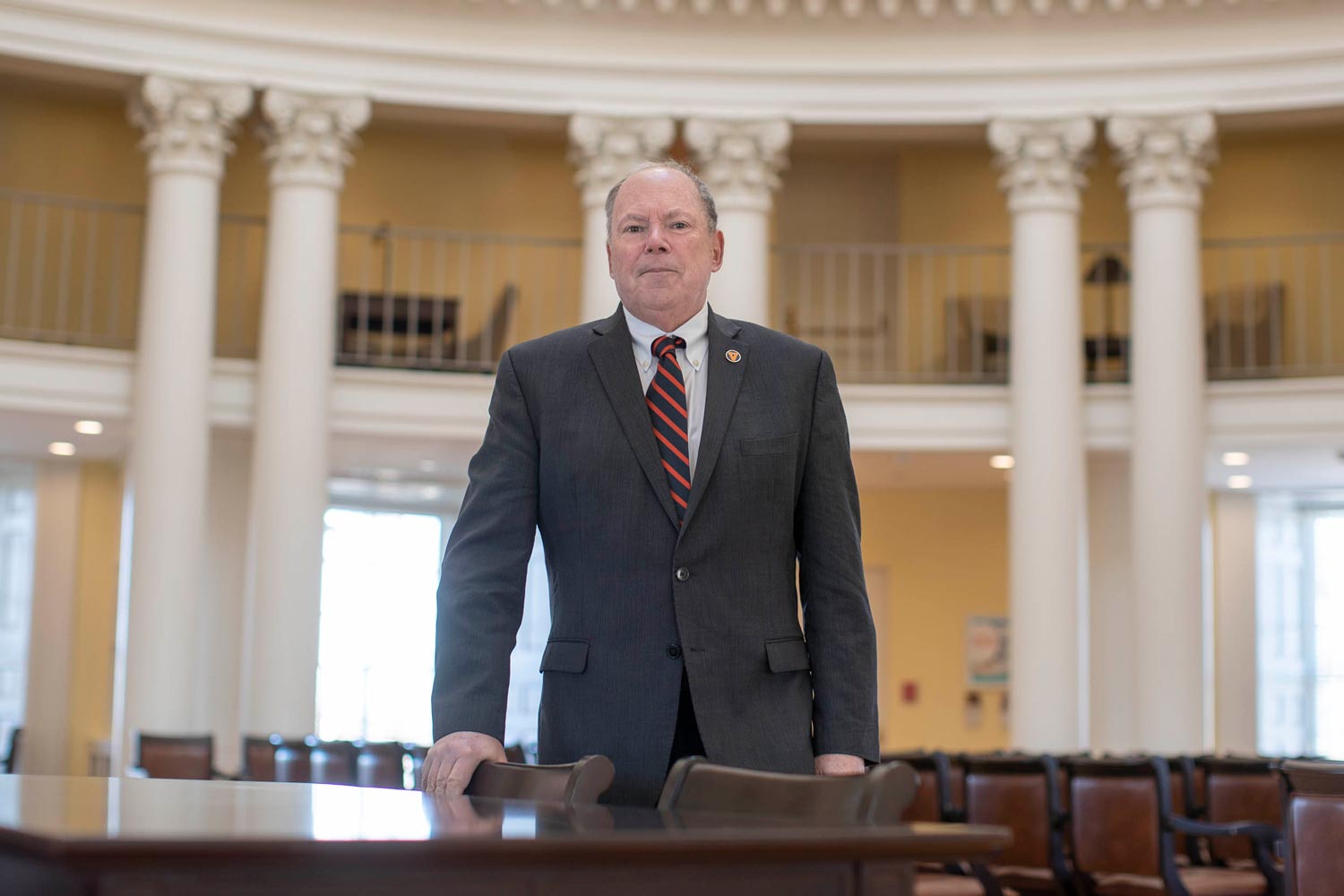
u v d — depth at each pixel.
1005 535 14.73
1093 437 12.01
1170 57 11.85
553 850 1.38
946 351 14.10
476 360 13.46
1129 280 13.84
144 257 11.58
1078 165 12.09
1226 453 12.20
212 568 12.62
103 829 1.36
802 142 13.42
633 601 2.58
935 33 12.09
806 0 11.94
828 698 2.64
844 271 14.68
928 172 14.40
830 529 2.71
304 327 11.46
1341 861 3.78
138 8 11.34
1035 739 11.43
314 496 11.38
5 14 11.06
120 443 12.50
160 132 11.40
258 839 1.29
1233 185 13.91
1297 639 14.35
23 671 13.23
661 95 12.12
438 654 2.58
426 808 1.78
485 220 14.29
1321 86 11.66
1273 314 12.75
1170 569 11.48
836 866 1.53
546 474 2.66
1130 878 7.25
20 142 13.12
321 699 14.44
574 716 2.57
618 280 2.75
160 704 10.91
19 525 13.48
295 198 11.60
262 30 11.59
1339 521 14.55
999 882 7.04
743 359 2.72
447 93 11.95
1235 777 8.20
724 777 1.90
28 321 13.01
